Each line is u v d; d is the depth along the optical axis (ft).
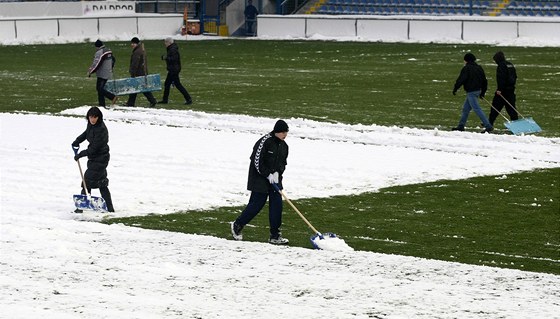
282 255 66.85
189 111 137.90
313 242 68.95
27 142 113.70
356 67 201.46
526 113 132.77
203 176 94.68
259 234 73.97
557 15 280.92
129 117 132.98
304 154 104.78
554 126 122.52
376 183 91.20
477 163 100.17
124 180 92.68
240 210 81.30
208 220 77.87
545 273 63.52
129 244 69.51
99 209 79.77
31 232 71.82
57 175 95.66
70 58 232.12
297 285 59.67
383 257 66.33
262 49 256.52
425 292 58.29
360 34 286.46
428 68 196.54
